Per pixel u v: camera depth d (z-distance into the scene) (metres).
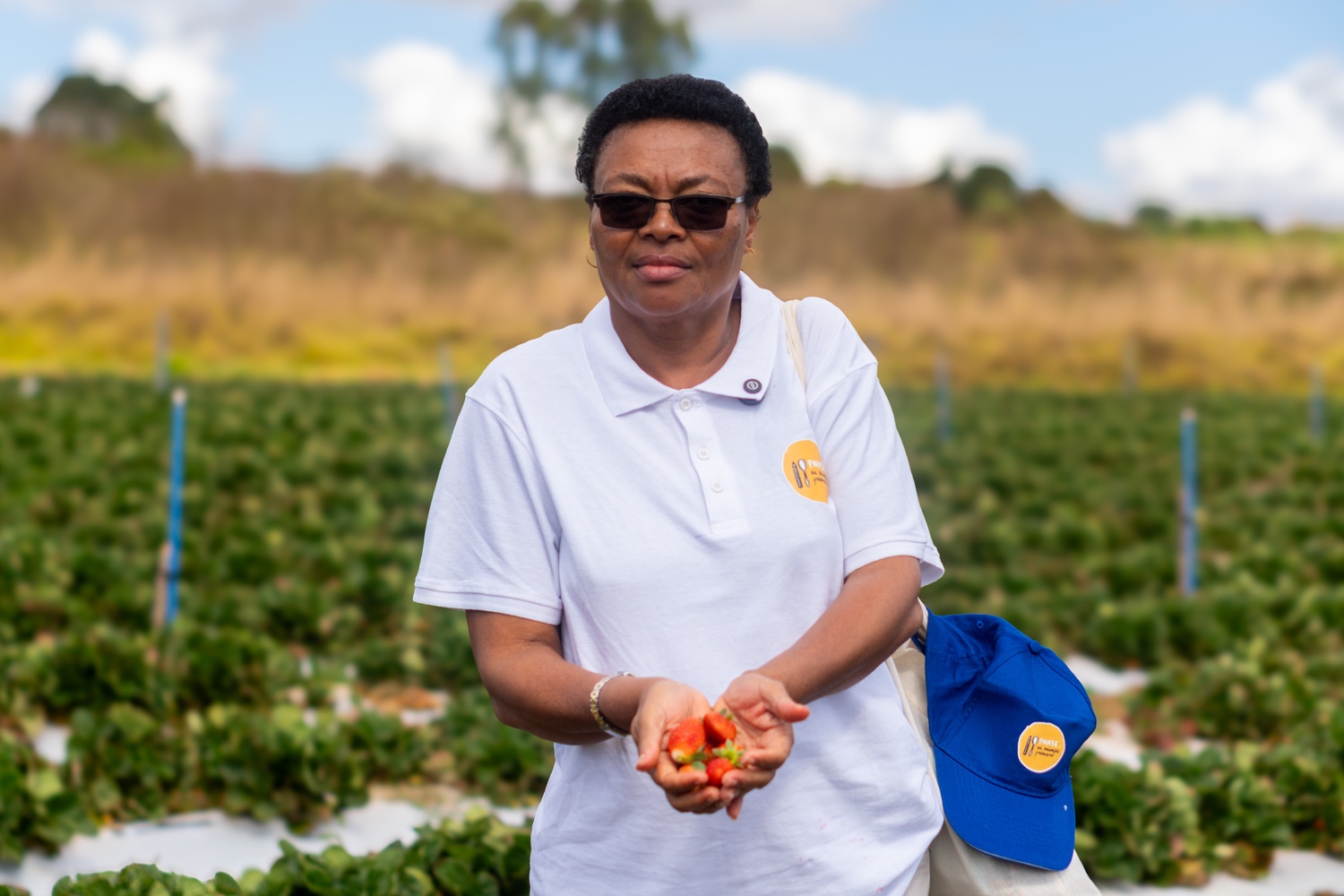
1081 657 8.43
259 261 39.91
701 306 2.03
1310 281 44.44
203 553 9.47
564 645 2.15
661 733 1.79
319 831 5.29
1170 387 36.56
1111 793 5.01
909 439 17.58
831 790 2.08
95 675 6.25
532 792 5.70
